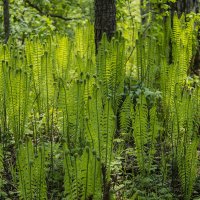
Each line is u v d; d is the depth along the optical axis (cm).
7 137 420
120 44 448
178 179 388
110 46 457
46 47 478
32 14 689
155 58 527
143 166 370
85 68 461
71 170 303
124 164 408
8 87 394
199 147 448
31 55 451
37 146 408
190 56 535
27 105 403
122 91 454
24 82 396
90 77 396
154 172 401
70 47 480
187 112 373
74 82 375
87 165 300
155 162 414
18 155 308
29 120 452
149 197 356
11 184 365
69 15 838
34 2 782
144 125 360
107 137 331
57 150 390
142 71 493
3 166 380
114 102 446
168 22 567
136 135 363
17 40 704
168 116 429
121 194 357
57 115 436
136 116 358
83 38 536
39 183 312
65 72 475
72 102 375
